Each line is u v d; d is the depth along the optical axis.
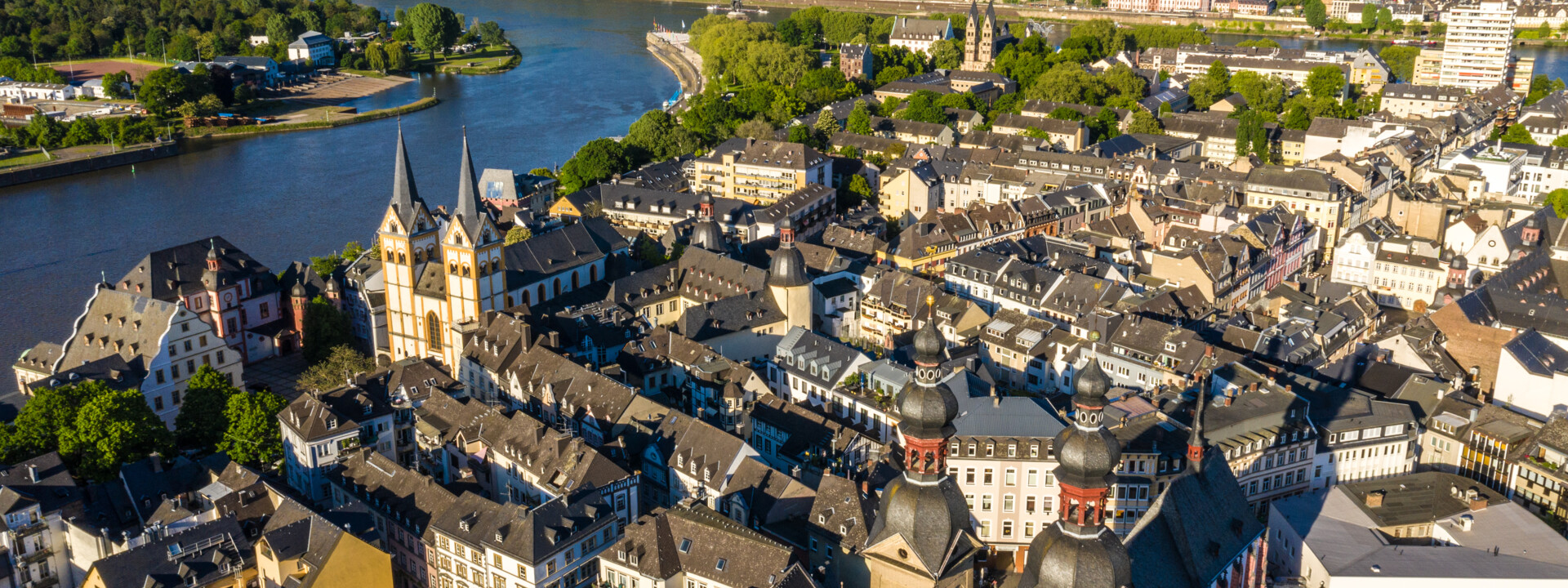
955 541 102.69
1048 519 184.88
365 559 158.00
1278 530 182.50
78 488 178.38
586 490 170.88
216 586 155.88
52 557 173.50
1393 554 171.25
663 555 160.12
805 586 149.12
